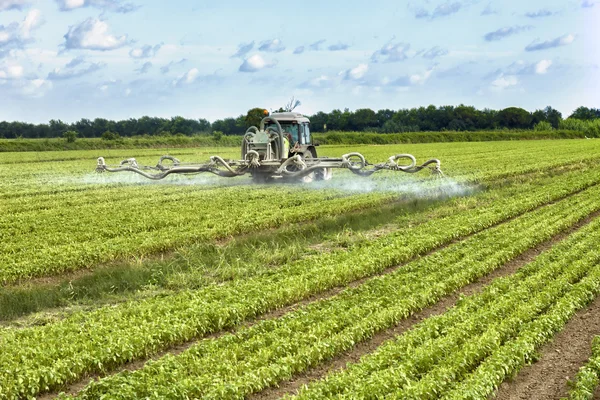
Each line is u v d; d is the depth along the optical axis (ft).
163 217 70.74
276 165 94.02
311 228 67.00
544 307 39.81
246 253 55.26
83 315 38.11
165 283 46.96
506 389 29.99
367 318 36.40
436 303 42.16
